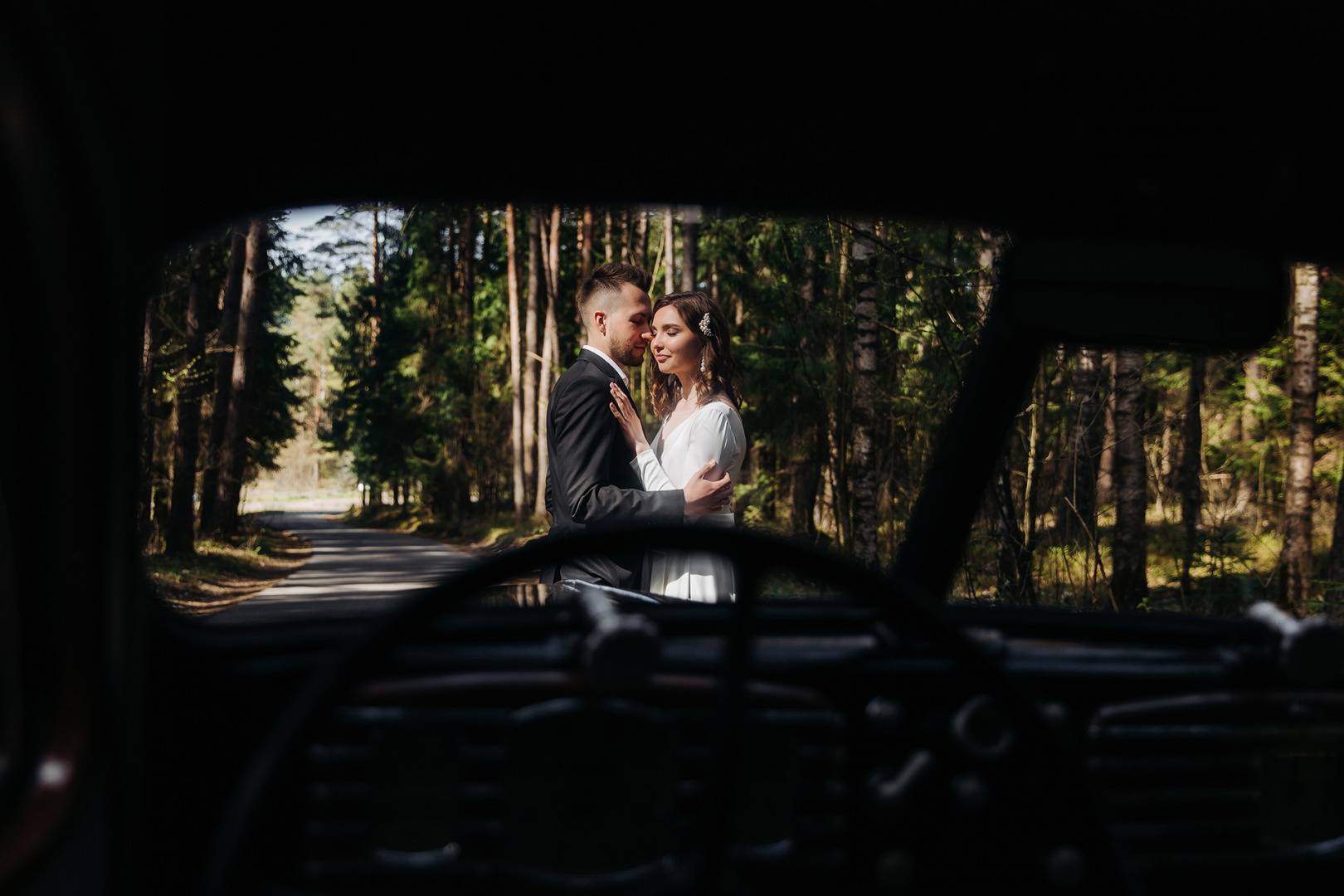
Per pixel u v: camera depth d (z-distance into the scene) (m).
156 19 1.03
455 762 1.23
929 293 6.71
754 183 1.66
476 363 27.61
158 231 1.11
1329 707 1.51
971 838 1.32
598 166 1.52
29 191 0.87
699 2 1.20
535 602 1.96
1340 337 7.26
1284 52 1.42
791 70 1.36
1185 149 1.60
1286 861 1.49
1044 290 1.76
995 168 1.65
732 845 1.30
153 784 1.24
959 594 3.62
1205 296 1.77
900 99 1.46
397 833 1.22
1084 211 1.69
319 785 1.22
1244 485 8.31
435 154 1.40
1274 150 1.60
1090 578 5.75
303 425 24.48
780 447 12.16
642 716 1.21
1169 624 1.79
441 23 1.15
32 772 0.93
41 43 0.85
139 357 1.10
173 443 10.89
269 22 1.10
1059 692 1.53
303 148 1.30
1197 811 1.49
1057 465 5.79
